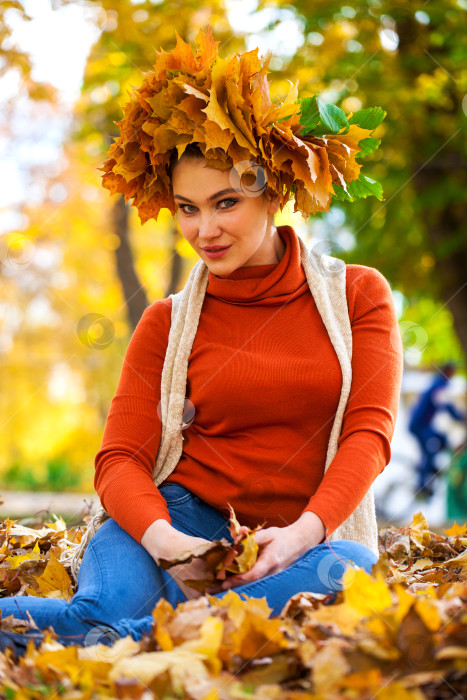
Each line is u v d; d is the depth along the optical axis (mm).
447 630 1240
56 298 15430
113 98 7113
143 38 6359
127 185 2023
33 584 2076
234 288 1928
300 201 1940
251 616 1318
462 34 6645
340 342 1871
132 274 10727
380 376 1867
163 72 1893
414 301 8781
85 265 13414
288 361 1842
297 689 1262
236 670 1323
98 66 6789
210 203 1824
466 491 7410
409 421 8047
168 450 1932
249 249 1861
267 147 1836
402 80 6535
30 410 16891
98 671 1308
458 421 7941
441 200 7086
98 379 15719
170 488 1900
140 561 1695
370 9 6395
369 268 2043
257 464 1836
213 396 1856
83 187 11578
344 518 1699
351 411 1836
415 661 1205
